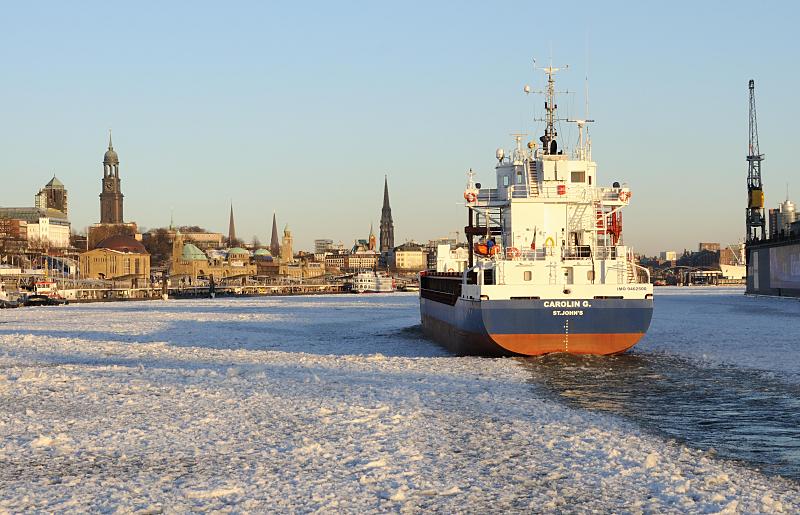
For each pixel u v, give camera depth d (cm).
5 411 3822
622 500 2353
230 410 3734
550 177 6075
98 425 3441
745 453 2916
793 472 2653
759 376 4875
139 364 5872
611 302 5209
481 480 2556
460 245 9481
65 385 4631
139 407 3856
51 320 12512
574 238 6056
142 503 2359
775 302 17062
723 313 12594
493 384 4441
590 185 6162
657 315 12069
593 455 2847
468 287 5641
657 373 4947
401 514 2255
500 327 5234
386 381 4606
